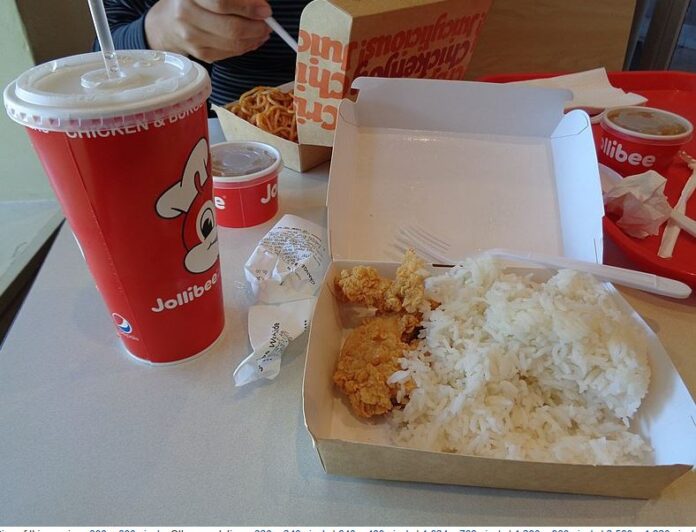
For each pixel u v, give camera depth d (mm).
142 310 505
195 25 906
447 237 689
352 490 447
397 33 791
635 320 543
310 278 646
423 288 571
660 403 478
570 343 506
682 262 678
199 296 532
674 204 809
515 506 434
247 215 772
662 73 1224
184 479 455
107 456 473
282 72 1344
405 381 504
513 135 761
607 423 493
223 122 955
